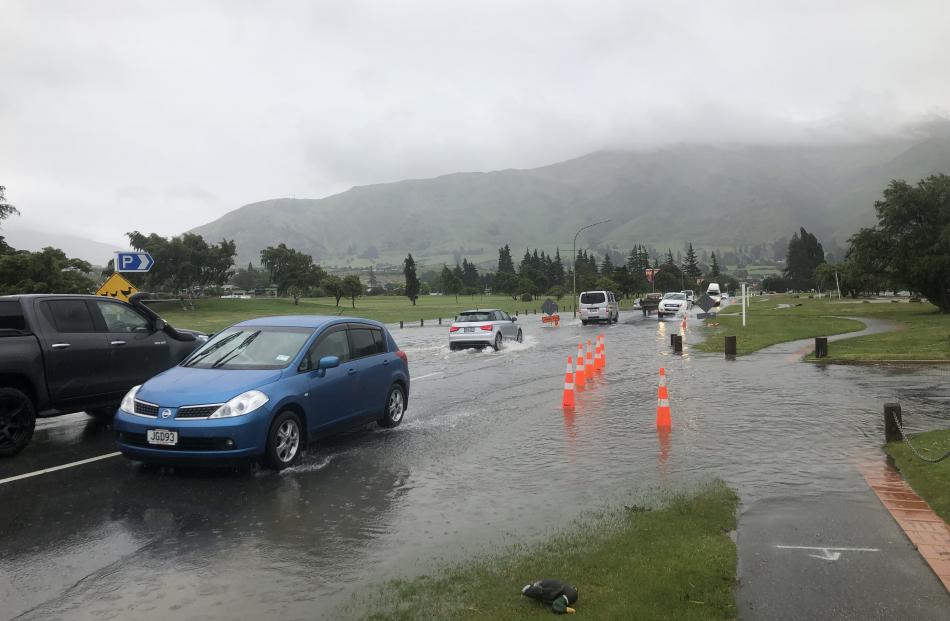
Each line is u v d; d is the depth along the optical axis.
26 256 52.94
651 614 3.83
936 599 4.04
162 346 10.32
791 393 12.88
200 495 6.63
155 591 4.40
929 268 47.41
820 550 4.87
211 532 5.55
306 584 4.48
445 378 16.31
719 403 11.90
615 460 7.92
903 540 5.07
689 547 4.91
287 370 7.91
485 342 24.62
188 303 82.56
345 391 8.78
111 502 6.39
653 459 7.93
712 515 5.71
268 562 4.88
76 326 9.20
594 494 6.52
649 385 14.59
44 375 8.64
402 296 178.88
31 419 8.40
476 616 3.88
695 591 4.14
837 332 31.03
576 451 8.45
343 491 6.75
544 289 131.62
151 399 7.31
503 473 7.41
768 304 89.81
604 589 4.20
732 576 4.39
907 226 50.47
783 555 4.78
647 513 5.82
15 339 8.40
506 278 146.00
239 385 7.43
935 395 12.31
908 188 49.81
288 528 5.63
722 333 32.28
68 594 4.37
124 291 16.17
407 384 10.52
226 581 4.55
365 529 5.59
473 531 5.49
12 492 6.75
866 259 51.81
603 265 195.38
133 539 5.39
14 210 64.19
